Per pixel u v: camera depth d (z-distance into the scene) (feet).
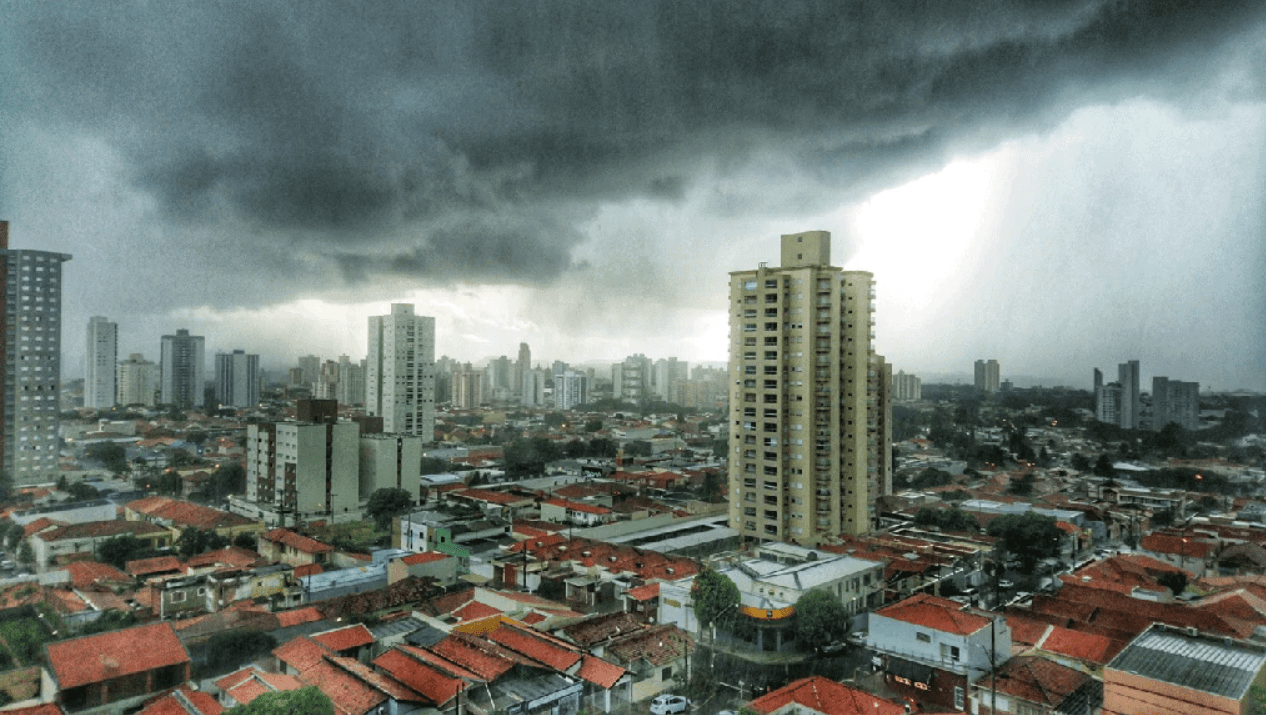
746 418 444.96
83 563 354.54
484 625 278.26
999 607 314.14
